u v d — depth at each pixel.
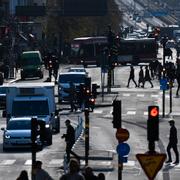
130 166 85.00
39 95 105.75
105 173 81.06
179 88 169.25
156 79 195.50
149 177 57.12
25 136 94.81
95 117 130.50
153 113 59.00
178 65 183.38
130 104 147.12
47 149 95.25
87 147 81.94
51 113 104.75
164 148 97.00
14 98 105.25
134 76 194.75
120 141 66.19
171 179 78.00
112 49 163.50
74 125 118.00
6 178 77.94
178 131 112.88
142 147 97.81
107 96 157.88
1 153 93.56
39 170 60.47
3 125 120.88
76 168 55.62
